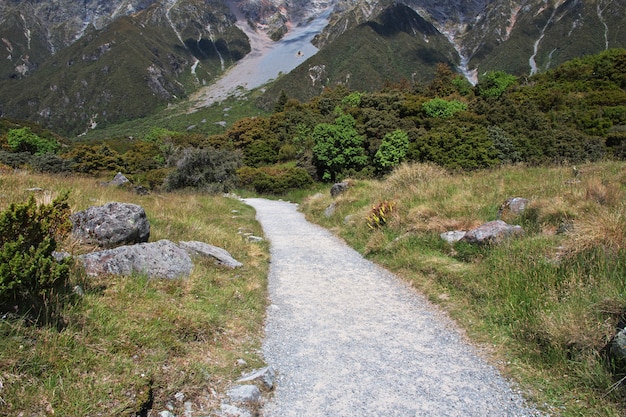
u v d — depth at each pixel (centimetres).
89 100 18675
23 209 322
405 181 1174
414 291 589
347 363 379
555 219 651
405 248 738
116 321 346
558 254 525
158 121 16062
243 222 1165
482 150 3256
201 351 363
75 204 725
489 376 353
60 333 296
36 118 17762
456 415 297
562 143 3606
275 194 3206
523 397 319
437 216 820
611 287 402
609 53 6944
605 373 315
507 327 431
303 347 413
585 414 290
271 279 657
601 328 352
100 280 423
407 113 5119
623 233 495
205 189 2358
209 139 7388
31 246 316
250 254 762
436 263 636
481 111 4784
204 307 443
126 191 1361
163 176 3155
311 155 4009
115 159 4494
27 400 234
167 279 484
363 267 734
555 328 375
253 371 349
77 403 243
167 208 1007
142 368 302
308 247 909
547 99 5675
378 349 409
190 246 623
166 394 287
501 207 777
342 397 321
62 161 3462
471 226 737
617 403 293
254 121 7438
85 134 16200
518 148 3522
